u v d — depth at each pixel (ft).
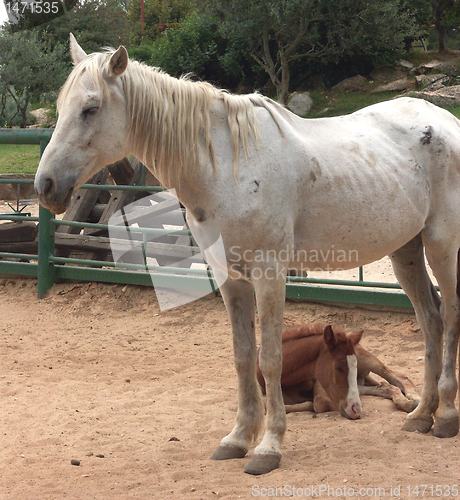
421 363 21.54
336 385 17.71
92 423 17.33
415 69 94.12
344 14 90.79
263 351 14.02
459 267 16.44
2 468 14.57
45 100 92.63
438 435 15.84
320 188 14.26
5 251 30.78
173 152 13.60
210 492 13.07
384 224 14.87
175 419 17.52
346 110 88.02
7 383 20.52
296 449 15.28
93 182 29.48
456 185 15.92
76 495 13.15
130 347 23.90
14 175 53.31
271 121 14.15
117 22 100.53
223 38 96.58
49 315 27.43
